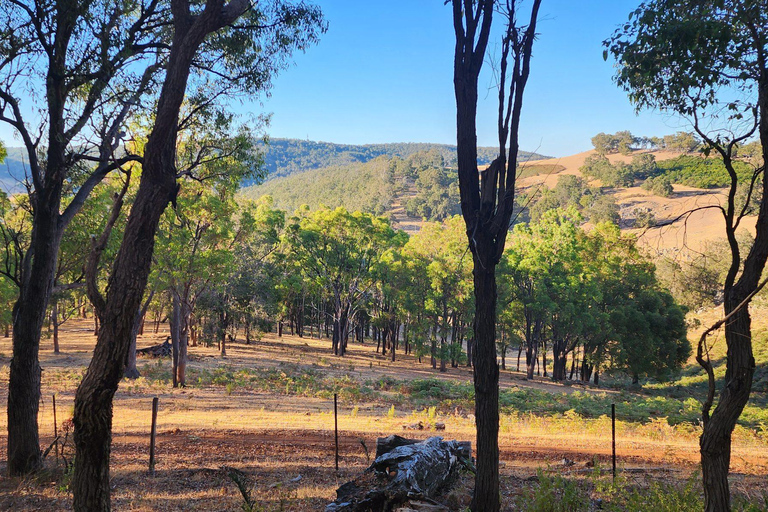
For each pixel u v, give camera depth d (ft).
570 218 177.88
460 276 171.32
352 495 29.07
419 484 29.40
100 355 21.63
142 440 53.01
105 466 22.13
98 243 22.45
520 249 181.37
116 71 35.76
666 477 39.60
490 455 25.58
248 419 68.28
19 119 35.58
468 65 26.66
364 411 81.92
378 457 32.94
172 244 95.30
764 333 171.01
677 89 23.57
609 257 183.01
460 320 188.75
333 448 51.57
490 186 26.05
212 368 137.39
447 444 35.40
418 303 180.65
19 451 37.60
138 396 86.38
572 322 164.66
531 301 169.27
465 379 159.63
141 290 22.13
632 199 536.83
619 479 31.99
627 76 25.14
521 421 75.15
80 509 21.57
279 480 39.55
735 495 32.42
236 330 227.81
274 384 112.47
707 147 22.72
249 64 40.40
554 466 44.86
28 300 37.91
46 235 37.78
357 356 209.15
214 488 36.81
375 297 217.15
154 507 31.94
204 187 98.99
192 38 22.85
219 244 127.03
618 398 116.88
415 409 86.94
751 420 81.56
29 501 32.01
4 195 53.06
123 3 35.35
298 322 277.23
